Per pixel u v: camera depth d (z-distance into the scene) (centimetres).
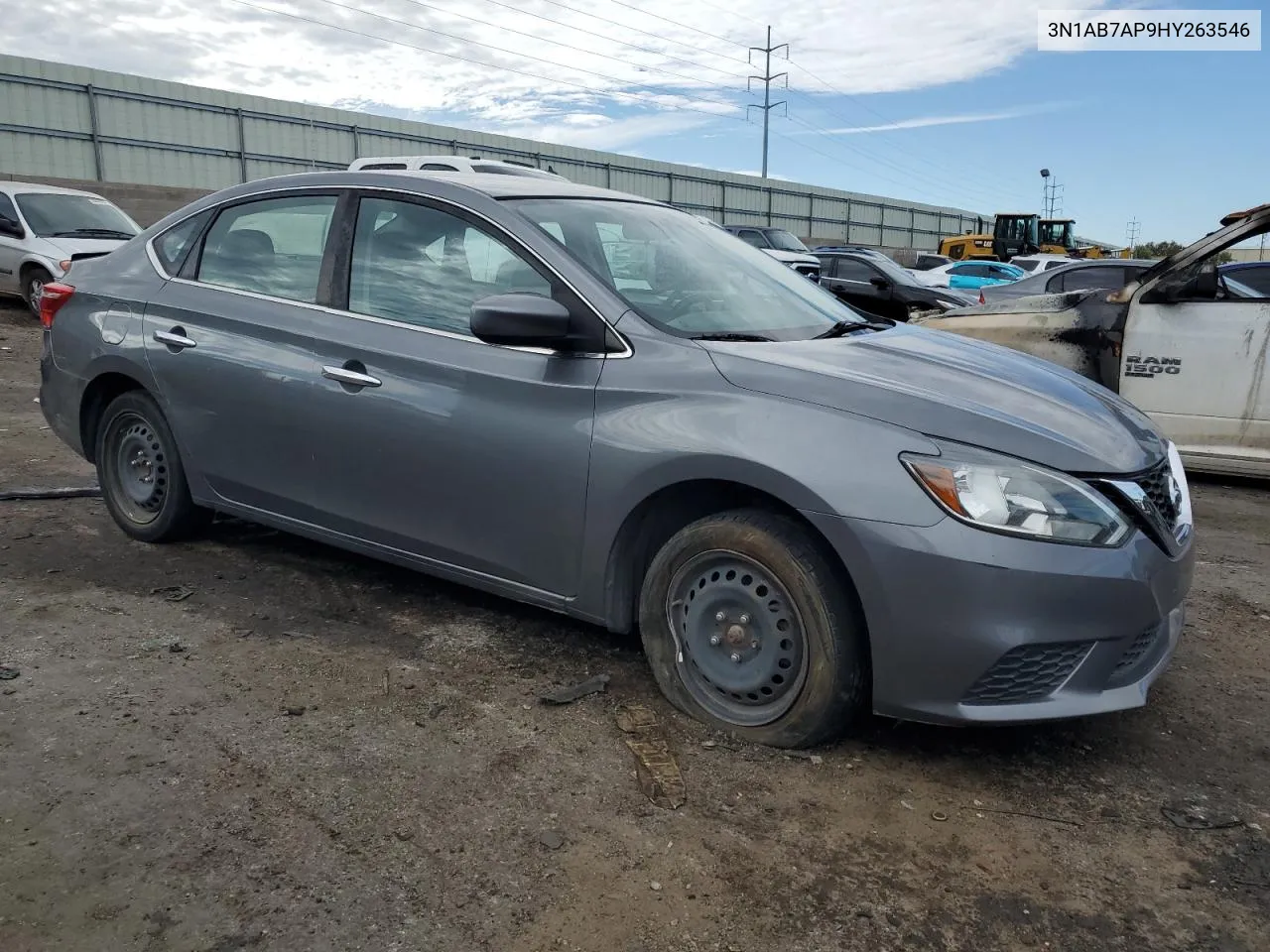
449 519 346
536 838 250
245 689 321
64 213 1319
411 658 348
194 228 435
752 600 293
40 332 1180
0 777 265
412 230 366
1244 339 645
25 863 233
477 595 409
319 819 254
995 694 270
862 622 282
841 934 221
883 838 256
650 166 4159
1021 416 285
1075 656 271
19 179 2023
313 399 372
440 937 215
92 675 326
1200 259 657
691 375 302
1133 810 274
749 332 332
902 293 1421
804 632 284
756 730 296
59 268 1219
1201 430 663
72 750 280
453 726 303
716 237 414
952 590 262
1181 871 248
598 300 321
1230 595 456
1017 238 3531
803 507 275
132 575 418
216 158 2945
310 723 301
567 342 319
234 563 437
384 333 359
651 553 325
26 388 855
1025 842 257
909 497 265
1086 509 268
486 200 353
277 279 399
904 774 286
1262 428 645
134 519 459
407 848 244
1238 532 570
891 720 317
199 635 361
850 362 310
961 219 6191
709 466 288
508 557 337
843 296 1505
